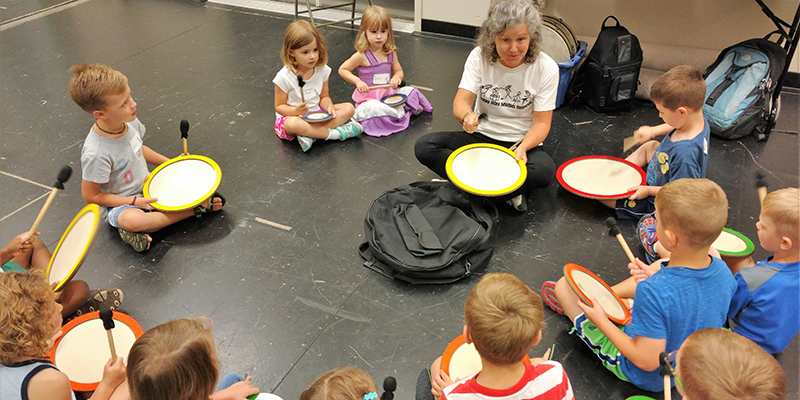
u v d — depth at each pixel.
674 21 3.22
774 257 1.46
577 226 2.21
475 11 3.75
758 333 1.47
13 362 1.17
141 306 1.89
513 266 2.03
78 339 1.60
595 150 2.69
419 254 1.93
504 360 1.05
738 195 2.35
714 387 0.89
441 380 1.41
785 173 2.47
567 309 1.71
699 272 1.31
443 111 3.07
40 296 1.21
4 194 2.44
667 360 1.17
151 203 2.08
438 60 3.64
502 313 1.04
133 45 3.94
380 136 2.85
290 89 2.76
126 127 2.06
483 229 2.02
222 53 3.79
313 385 1.06
